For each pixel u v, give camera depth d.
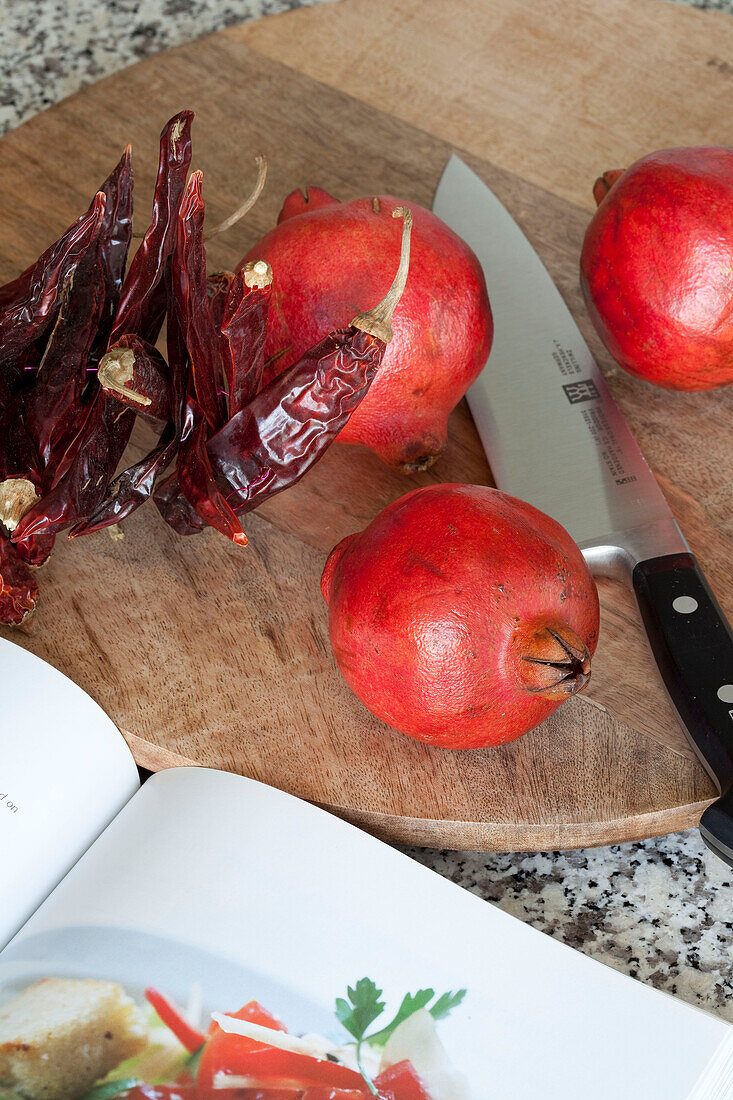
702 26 0.98
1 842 0.57
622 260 0.65
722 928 0.58
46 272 0.55
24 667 0.61
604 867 0.61
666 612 0.62
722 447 0.73
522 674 0.52
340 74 0.95
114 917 0.56
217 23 1.12
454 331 0.64
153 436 0.74
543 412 0.73
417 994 0.53
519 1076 0.51
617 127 0.91
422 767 0.60
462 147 0.90
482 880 0.61
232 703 0.63
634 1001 0.52
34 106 1.03
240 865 0.57
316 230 0.64
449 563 0.53
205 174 0.88
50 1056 0.52
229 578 0.67
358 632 0.54
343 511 0.70
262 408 0.56
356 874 0.56
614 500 0.68
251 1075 0.51
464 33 0.97
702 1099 0.50
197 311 0.55
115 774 0.62
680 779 0.59
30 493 0.57
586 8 0.99
